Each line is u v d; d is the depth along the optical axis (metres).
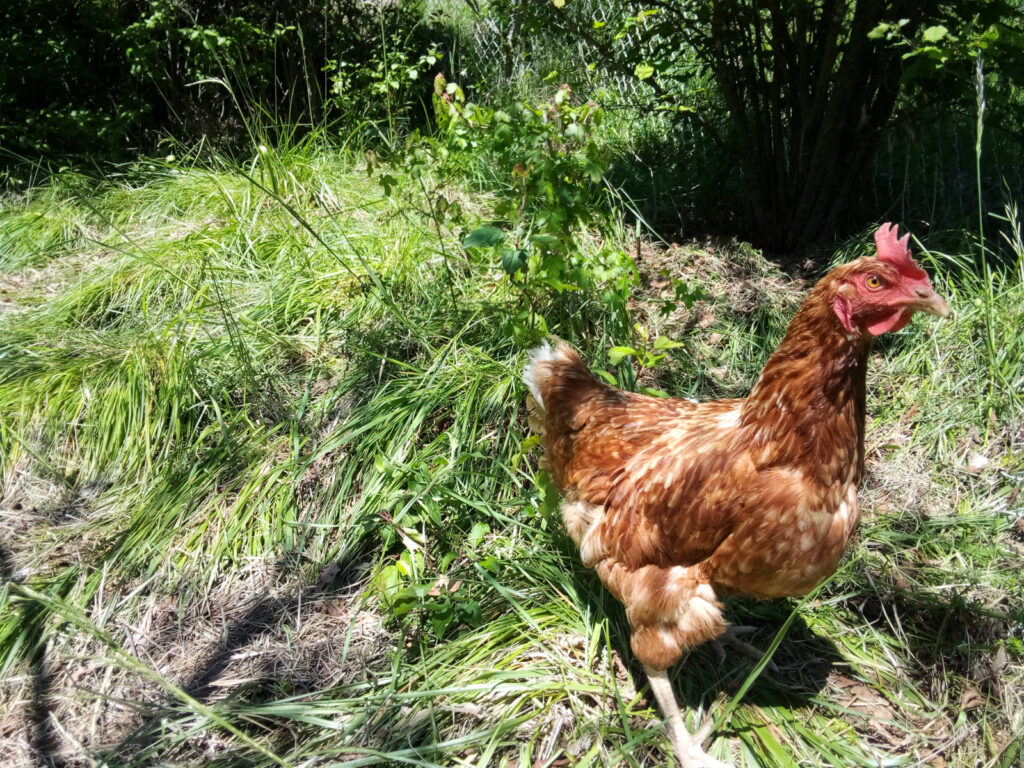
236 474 1.09
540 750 0.76
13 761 0.80
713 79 1.69
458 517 1.00
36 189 1.91
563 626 0.87
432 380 1.10
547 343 0.89
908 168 1.55
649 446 0.74
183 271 1.44
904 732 0.77
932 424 1.11
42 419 1.17
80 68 2.12
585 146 1.03
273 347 1.26
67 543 1.04
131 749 0.79
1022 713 0.75
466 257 1.32
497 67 2.21
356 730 0.78
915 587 0.89
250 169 1.78
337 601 0.96
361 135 1.90
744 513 0.66
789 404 0.64
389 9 2.26
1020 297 1.22
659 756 0.76
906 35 1.28
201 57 1.95
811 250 1.50
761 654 0.85
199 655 0.90
